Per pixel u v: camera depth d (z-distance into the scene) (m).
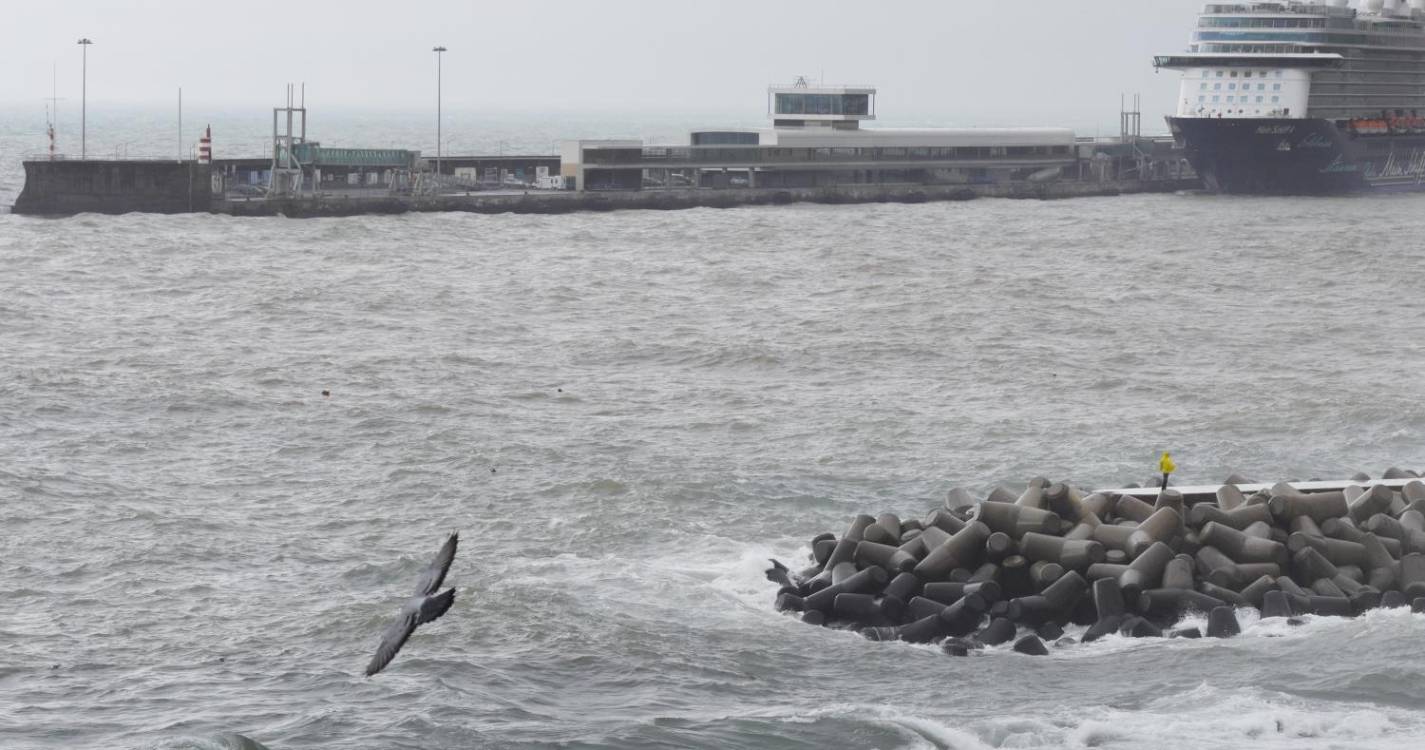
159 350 182.50
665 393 162.75
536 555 104.50
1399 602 90.38
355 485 122.62
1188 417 150.62
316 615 91.56
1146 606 89.00
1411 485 101.69
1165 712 77.38
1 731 74.81
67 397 152.62
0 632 88.62
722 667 84.00
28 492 117.31
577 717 77.50
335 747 73.50
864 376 174.88
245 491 120.94
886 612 89.75
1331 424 147.00
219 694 79.94
